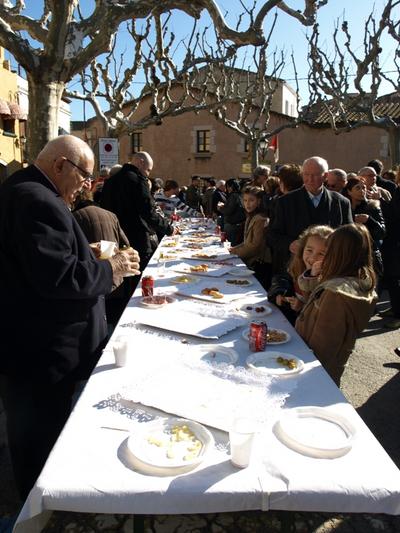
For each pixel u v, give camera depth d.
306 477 1.19
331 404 1.61
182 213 11.69
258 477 1.20
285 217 4.05
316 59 15.66
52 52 5.07
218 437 1.39
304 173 3.96
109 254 2.55
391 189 6.76
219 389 1.66
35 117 5.31
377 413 3.29
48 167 2.09
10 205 1.91
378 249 5.03
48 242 1.85
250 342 2.12
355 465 1.25
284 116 23.39
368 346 4.62
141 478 1.19
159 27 9.09
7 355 2.01
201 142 25.45
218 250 5.55
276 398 1.61
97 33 5.18
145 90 12.13
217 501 1.14
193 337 2.30
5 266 1.95
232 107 24.33
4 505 2.28
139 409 1.55
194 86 23.89
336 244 2.24
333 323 2.13
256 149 17.06
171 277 3.79
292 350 2.14
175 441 1.33
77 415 1.51
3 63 16.64
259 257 4.78
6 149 16.59
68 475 1.19
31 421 2.08
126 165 4.94
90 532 1.94
